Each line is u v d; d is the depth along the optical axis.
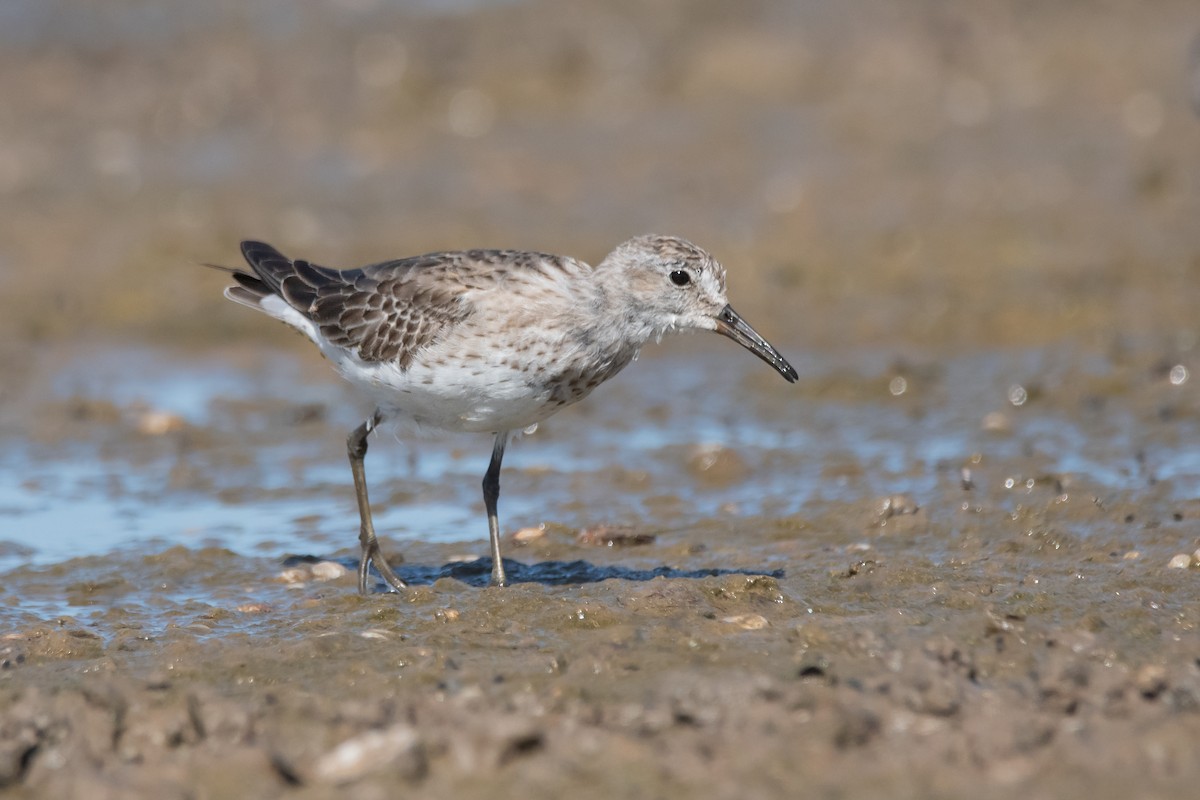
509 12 29.72
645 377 17.84
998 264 20.28
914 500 13.31
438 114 27.20
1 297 20.56
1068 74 27.00
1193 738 8.00
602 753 8.07
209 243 21.86
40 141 26.08
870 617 10.22
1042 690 8.77
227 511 13.99
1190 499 13.00
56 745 8.48
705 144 25.22
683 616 10.38
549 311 10.99
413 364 11.16
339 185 24.30
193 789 7.93
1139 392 16.16
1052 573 11.38
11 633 10.63
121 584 11.97
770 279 20.39
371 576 12.12
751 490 14.12
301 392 17.80
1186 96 25.61
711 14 29.59
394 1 29.94
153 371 18.59
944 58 27.92
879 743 8.17
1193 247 20.31
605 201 23.20
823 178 23.48
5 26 29.16
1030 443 14.92
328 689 9.20
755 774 7.85
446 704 8.77
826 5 29.56
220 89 27.73
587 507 13.84
